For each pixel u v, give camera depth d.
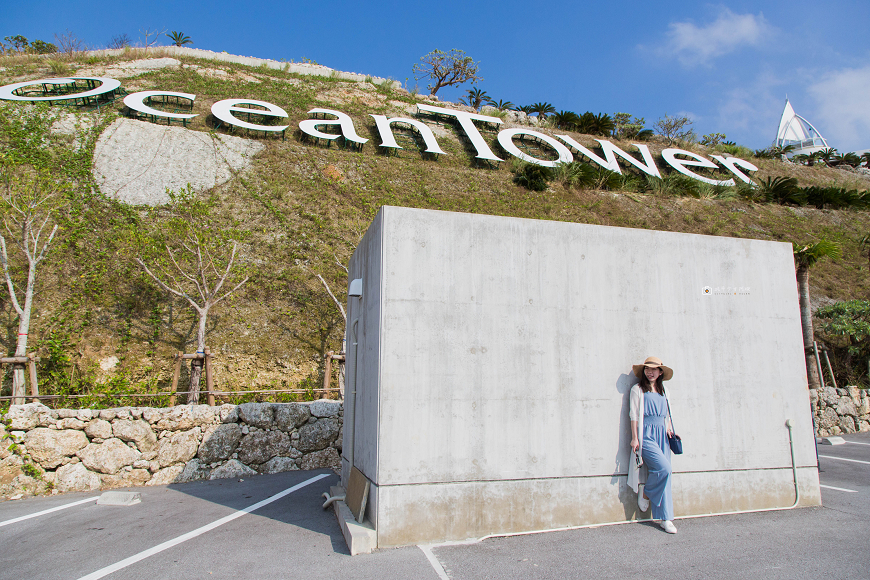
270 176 17.31
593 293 4.77
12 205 10.06
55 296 10.48
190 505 5.68
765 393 5.19
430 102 30.62
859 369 13.26
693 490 4.79
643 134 32.81
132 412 7.08
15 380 7.91
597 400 4.62
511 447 4.32
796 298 5.51
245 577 3.46
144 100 21.00
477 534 4.14
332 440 8.17
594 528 4.39
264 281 12.41
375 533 3.94
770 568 3.55
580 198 21.70
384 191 18.56
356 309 5.61
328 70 30.84
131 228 12.27
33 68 23.30
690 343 5.00
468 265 4.45
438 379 4.21
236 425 7.61
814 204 25.08
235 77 26.81
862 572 3.48
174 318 10.83
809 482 5.21
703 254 5.23
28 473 6.38
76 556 3.98
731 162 28.73
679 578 3.38
